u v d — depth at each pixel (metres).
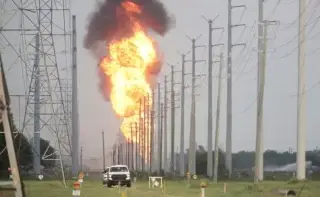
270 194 167.62
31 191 193.50
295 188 189.12
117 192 195.00
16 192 63.28
